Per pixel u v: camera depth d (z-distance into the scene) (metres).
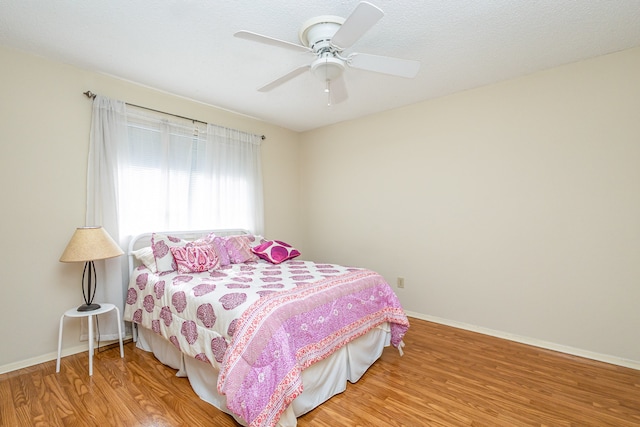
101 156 2.51
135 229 2.76
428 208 3.20
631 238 2.21
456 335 2.82
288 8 1.75
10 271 2.14
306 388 1.68
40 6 1.73
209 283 2.10
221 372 1.50
